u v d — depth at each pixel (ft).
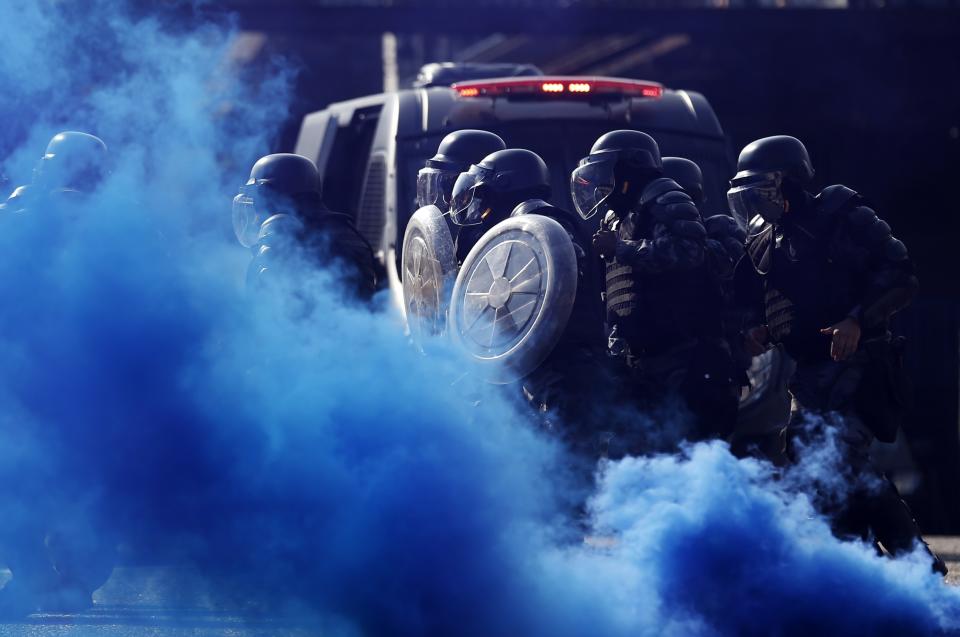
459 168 73.56
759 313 65.82
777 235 63.36
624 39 201.46
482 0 174.09
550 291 64.64
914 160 197.16
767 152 62.49
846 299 62.03
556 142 93.25
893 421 62.49
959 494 158.92
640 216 65.05
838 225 61.98
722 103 199.93
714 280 65.82
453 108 93.40
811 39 184.85
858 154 197.57
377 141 96.58
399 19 166.40
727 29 171.63
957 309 165.48
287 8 160.56
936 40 182.91
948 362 164.14
